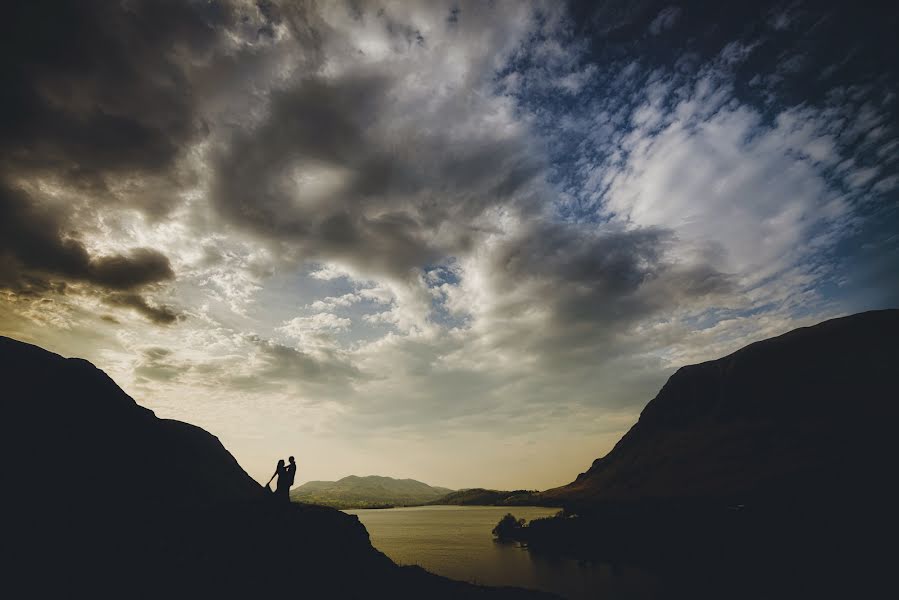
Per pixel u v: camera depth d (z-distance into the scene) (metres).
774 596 23.16
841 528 29.75
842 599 21.70
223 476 31.98
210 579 13.70
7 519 13.77
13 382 20.31
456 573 32.91
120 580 12.37
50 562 12.41
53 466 17.86
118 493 19.30
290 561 16.42
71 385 23.02
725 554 31.45
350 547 20.08
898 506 30.36
